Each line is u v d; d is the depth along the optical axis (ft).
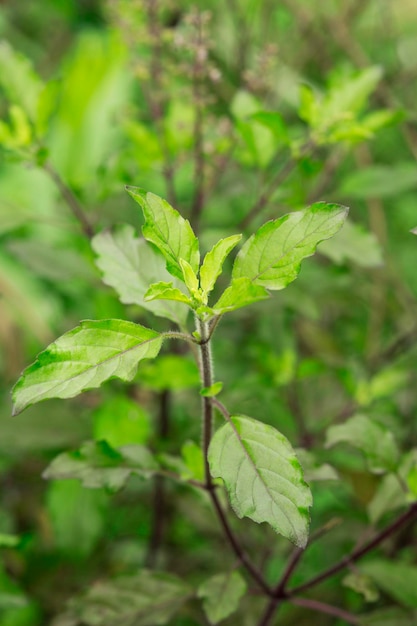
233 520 1.90
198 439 1.78
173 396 2.04
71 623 1.49
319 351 2.23
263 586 1.48
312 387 2.26
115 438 1.73
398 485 1.53
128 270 1.34
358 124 1.70
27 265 1.72
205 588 1.42
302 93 1.68
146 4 1.73
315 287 1.97
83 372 1.15
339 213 1.16
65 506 1.87
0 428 1.70
